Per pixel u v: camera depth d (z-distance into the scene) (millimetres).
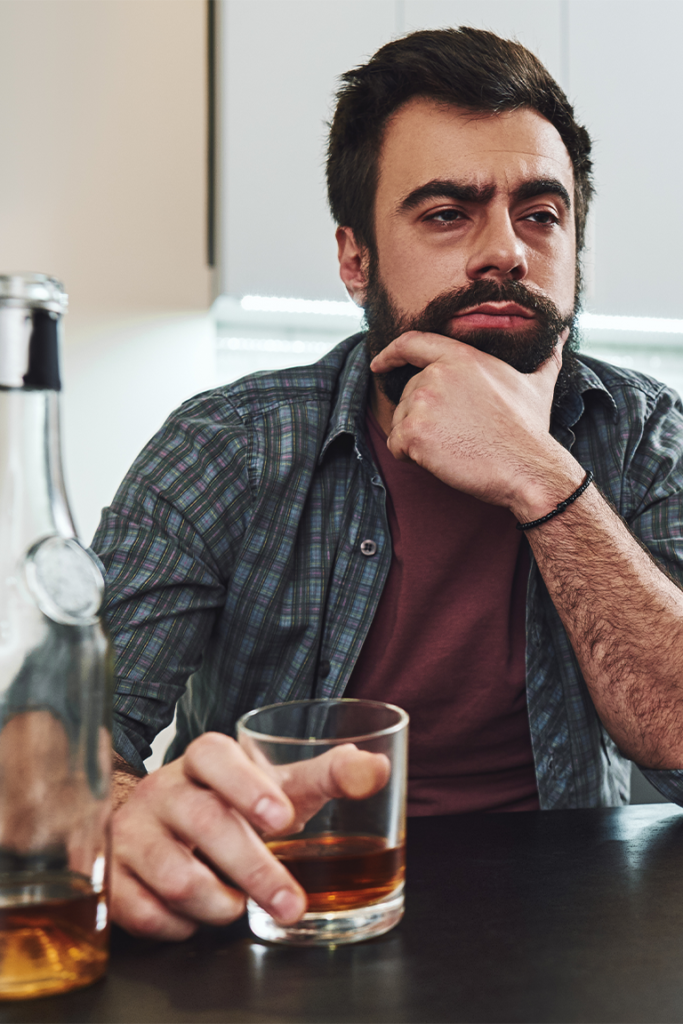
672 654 935
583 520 957
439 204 1101
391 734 487
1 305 411
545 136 1117
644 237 2346
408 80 1120
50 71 2379
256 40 2150
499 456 977
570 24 2279
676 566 1128
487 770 1143
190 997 429
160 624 1032
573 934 497
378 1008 417
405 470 1170
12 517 431
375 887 488
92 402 2395
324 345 2646
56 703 426
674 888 566
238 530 1125
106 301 2404
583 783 1124
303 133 2180
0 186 2359
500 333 1097
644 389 1300
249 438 1160
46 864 424
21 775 421
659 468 1209
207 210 2443
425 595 1143
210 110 2439
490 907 537
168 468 1115
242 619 1124
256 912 498
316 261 2201
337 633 1129
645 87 2334
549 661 1141
